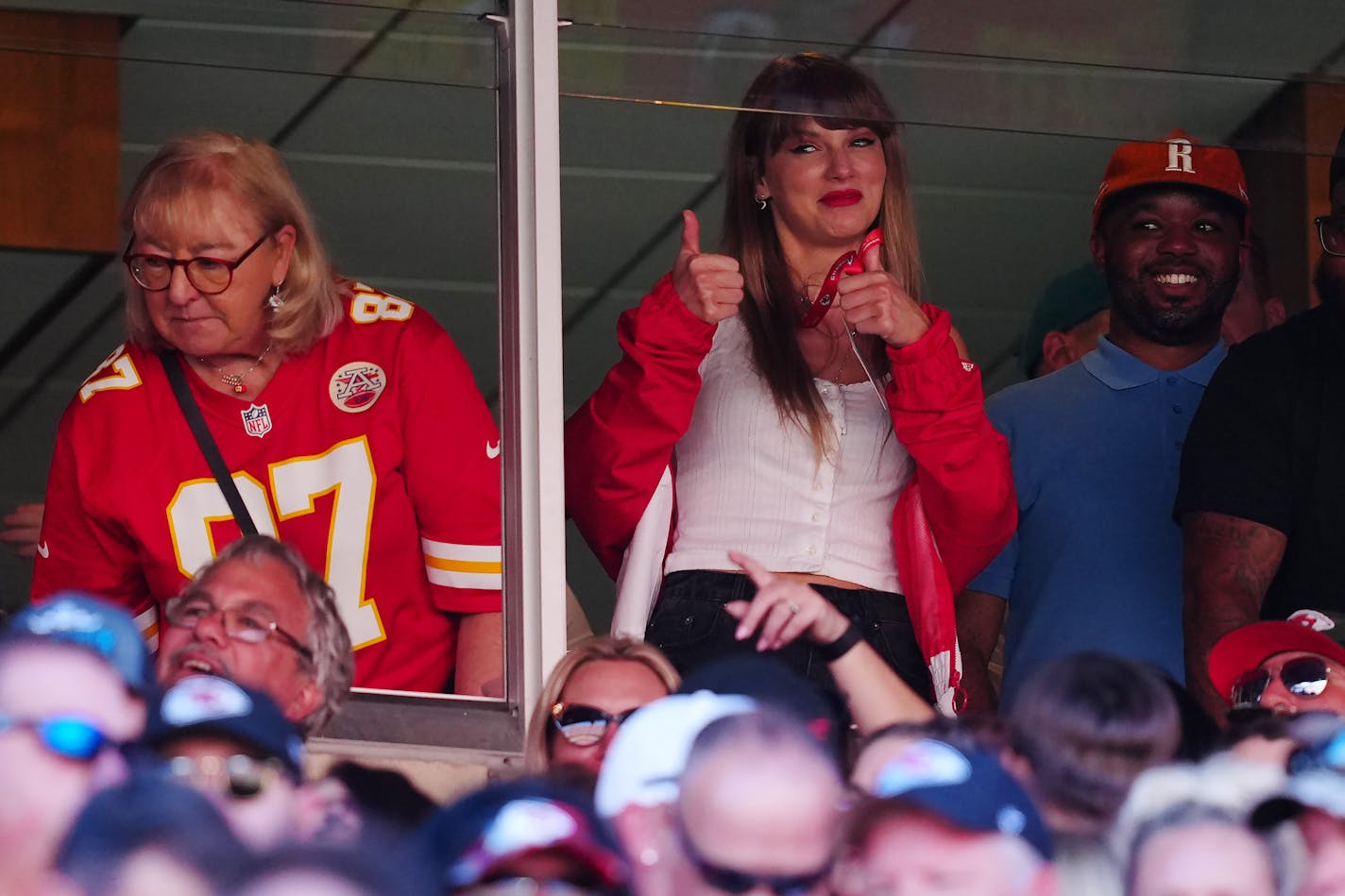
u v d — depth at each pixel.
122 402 10.99
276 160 11.27
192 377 11.04
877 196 12.27
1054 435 13.94
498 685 10.71
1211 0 12.01
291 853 5.00
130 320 11.16
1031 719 7.98
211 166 10.96
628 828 7.01
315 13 10.95
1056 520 13.64
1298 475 12.30
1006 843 6.72
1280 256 15.55
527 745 9.16
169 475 10.86
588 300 18.77
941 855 6.70
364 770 8.61
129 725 7.05
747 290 12.12
